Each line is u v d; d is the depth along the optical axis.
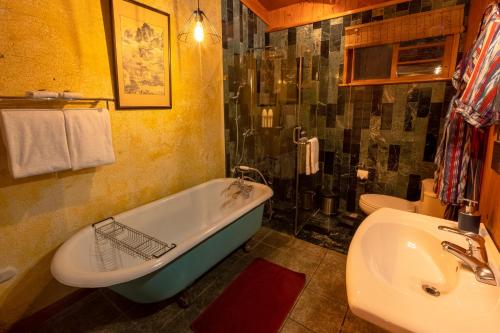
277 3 3.03
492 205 1.06
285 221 2.96
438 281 0.91
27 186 1.42
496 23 0.88
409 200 2.72
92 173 1.71
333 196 3.06
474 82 0.95
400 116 2.63
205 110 2.57
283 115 2.98
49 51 1.43
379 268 0.93
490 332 0.55
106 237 1.61
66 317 1.58
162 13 2.01
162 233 2.08
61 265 1.24
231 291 1.83
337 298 1.75
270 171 3.28
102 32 1.67
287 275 2.00
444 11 2.22
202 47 2.43
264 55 2.99
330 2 2.79
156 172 2.16
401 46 2.51
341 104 2.94
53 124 1.37
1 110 1.21
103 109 1.60
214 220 2.55
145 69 1.95
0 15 1.24
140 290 1.36
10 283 1.41
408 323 0.59
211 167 2.73
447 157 1.40
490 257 0.85
